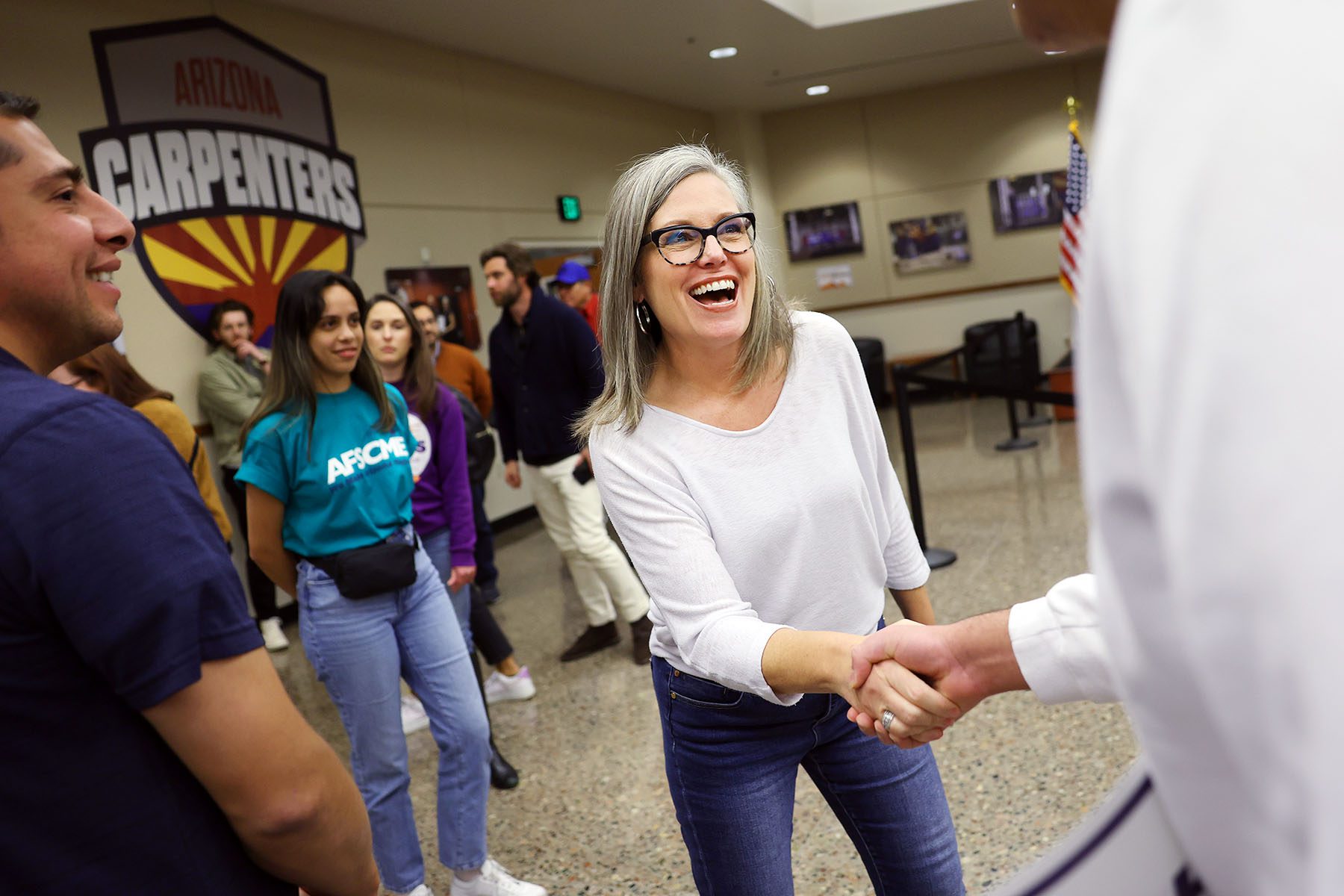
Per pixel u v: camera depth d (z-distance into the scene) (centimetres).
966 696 103
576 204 891
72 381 306
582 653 409
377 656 223
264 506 221
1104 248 34
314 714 386
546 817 281
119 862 82
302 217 607
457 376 570
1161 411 31
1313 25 29
